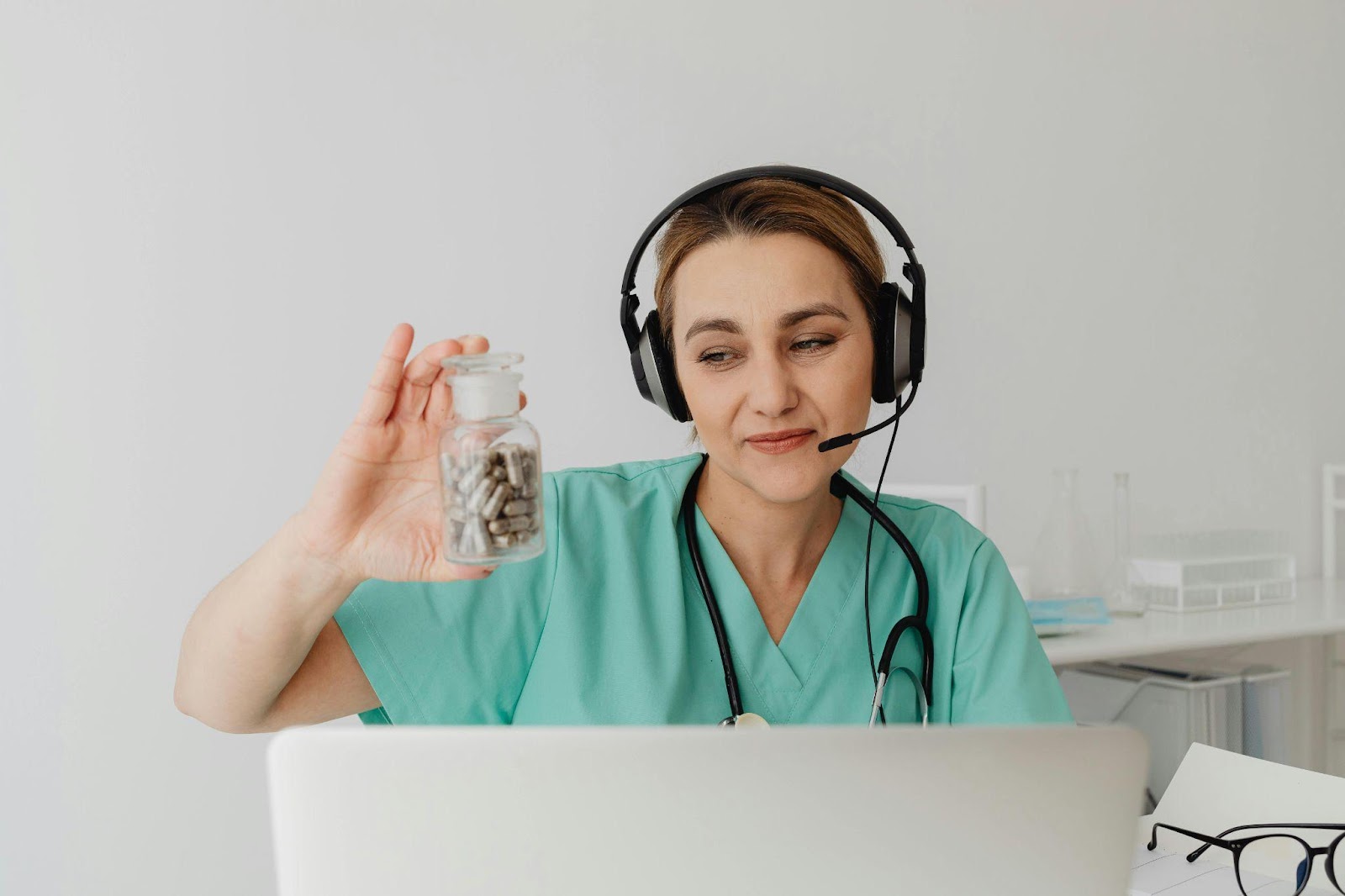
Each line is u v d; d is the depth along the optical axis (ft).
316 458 6.90
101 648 6.46
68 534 6.40
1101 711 7.91
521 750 1.38
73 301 6.41
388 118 7.00
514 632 3.20
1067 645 6.52
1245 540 8.60
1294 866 2.60
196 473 6.64
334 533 2.51
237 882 6.72
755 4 7.82
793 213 2.94
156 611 6.56
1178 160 9.22
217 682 2.71
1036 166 8.66
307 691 3.01
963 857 1.40
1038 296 8.68
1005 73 8.55
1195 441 9.33
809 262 2.93
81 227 6.43
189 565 6.63
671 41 7.63
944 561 3.58
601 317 7.53
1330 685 9.05
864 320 3.06
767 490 3.04
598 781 1.38
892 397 3.30
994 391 8.52
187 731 6.61
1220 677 7.60
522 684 3.24
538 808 1.39
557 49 7.36
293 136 6.81
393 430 2.51
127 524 6.51
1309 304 9.82
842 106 8.05
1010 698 3.37
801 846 1.38
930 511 3.72
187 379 6.62
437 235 7.12
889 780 1.37
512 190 7.28
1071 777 1.39
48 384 6.37
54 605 6.38
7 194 6.30
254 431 6.75
